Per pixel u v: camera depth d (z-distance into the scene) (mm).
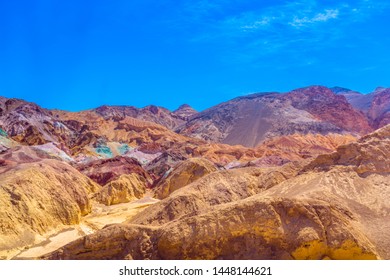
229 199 48969
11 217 47688
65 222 53594
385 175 39031
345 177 39000
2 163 72750
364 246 28531
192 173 78000
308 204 30203
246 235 29688
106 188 74188
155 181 95000
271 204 30344
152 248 30125
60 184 59062
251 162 105812
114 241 30453
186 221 30422
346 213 32906
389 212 34094
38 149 95875
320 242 28578
